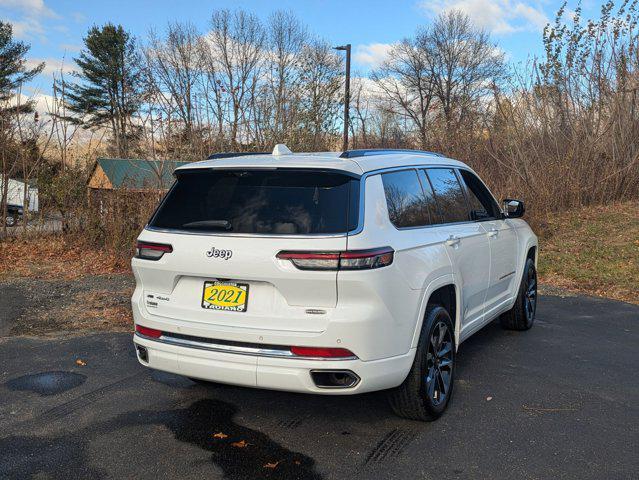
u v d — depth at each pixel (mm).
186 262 3549
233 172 3750
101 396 4445
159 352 3680
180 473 3262
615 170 14953
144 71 12445
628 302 8094
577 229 12727
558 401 4355
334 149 14102
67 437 3725
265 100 13602
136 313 3824
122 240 11500
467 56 56094
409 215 3990
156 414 4098
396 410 3902
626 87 14883
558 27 14141
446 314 4125
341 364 3279
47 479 3189
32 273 10156
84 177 12859
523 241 6246
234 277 3428
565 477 3215
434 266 3965
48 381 4781
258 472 3268
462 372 5035
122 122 13422
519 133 14273
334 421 3971
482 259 5000
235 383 3461
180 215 3748
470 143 14617
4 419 4008
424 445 3602
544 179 13828
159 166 12148
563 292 8758
